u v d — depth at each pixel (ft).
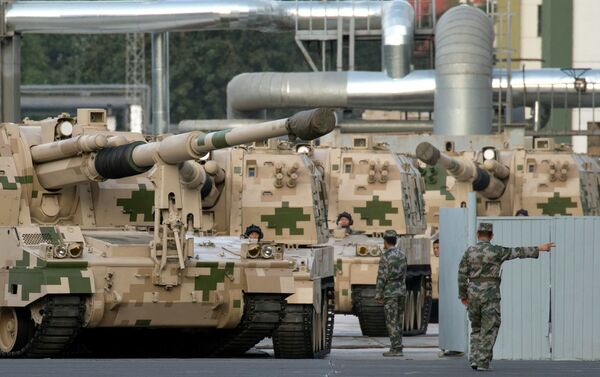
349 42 441.68
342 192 306.14
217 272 212.23
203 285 211.61
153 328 216.54
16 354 210.18
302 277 223.92
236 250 221.46
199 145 197.16
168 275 208.23
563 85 451.94
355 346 264.72
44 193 225.56
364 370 184.44
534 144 366.22
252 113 455.22
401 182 307.17
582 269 217.56
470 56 421.59
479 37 422.82
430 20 452.76
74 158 216.95
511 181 358.02
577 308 217.56
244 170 286.05
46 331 203.51
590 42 631.97
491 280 193.77
